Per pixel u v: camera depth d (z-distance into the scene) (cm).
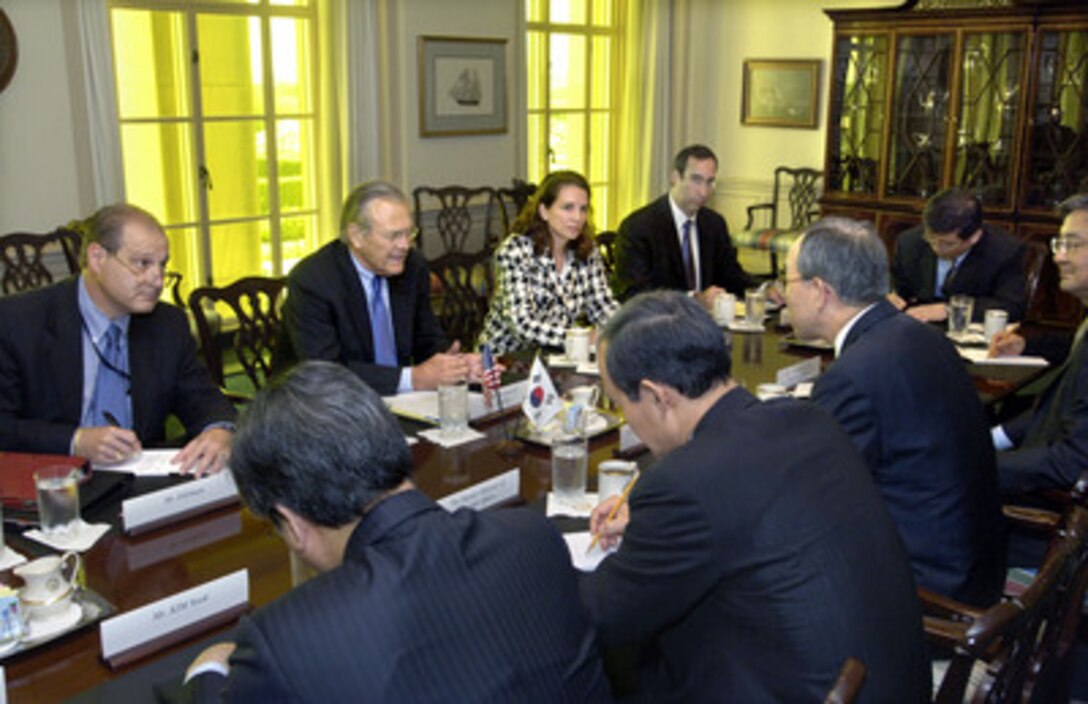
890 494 193
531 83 734
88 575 162
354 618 97
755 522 126
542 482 204
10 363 226
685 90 808
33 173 493
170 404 245
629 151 792
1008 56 611
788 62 762
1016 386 283
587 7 761
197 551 172
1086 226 260
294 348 285
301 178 628
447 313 388
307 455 104
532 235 346
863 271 200
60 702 128
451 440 227
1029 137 611
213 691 116
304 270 286
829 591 122
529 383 239
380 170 627
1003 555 200
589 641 113
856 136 688
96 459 205
